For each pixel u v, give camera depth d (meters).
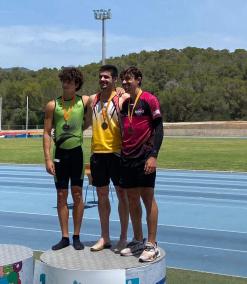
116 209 11.84
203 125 64.12
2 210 12.11
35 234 9.30
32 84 89.38
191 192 15.63
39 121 85.12
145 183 4.95
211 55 118.81
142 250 5.05
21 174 20.77
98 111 5.23
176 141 46.12
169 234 9.37
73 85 5.30
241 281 6.35
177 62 110.31
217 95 86.88
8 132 62.00
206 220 10.88
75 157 5.41
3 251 4.96
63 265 4.54
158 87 97.31
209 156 28.33
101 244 5.19
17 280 4.54
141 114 4.89
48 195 14.84
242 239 8.96
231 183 17.83
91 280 4.34
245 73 100.56
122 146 5.01
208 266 7.14
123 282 4.37
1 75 107.81
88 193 14.83
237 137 55.19
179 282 6.27
